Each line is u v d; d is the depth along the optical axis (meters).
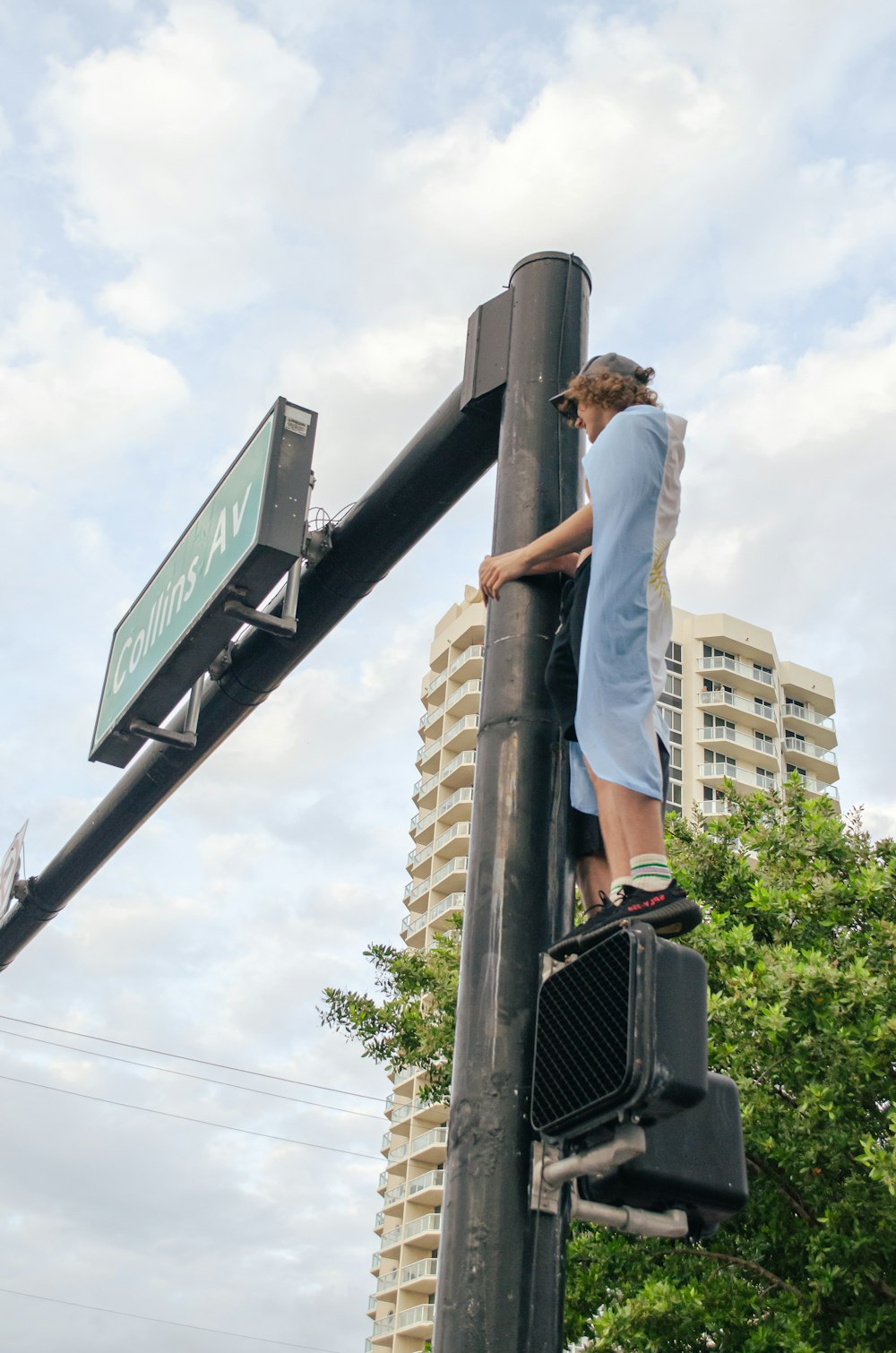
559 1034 2.42
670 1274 10.73
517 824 2.96
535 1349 2.42
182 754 5.80
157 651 5.27
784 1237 10.53
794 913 12.23
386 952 14.34
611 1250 10.99
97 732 5.82
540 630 3.24
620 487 2.92
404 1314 58.34
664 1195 2.36
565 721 3.05
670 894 2.54
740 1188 2.39
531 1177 2.52
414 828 77.25
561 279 4.04
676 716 82.44
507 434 3.77
